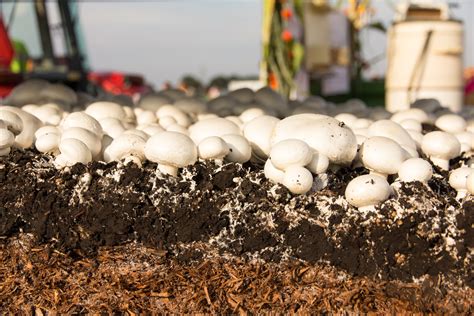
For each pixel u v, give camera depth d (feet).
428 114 4.28
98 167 3.54
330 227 3.41
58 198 3.49
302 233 3.43
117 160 3.60
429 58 5.76
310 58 7.07
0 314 3.42
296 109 4.31
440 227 3.35
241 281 3.40
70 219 3.47
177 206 3.46
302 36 7.00
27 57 7.08
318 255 3.41
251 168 3.60
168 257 3.45
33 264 3.46
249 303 3.38
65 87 4.54
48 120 3.97
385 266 3.37
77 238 3.47
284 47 6.22
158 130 3.80
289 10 6.82
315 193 3.48
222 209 3.46
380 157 3.51
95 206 3.47
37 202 3.50
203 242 3.46
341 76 7.81
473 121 4.33
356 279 3.39
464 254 3.35
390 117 4.37
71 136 3.59
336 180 3.54
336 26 7.19
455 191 3.55
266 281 3.40
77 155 3.53
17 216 3.50
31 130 3.76
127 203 3.46
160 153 3.47
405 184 3.43
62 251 3.46
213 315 3.37
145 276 3.43
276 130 3.61
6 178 3.53
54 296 3.42
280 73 6.07
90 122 3.70
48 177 3.53
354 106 4.65
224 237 3.46
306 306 3.37
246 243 3.44
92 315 3.39
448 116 4.17
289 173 3.42
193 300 3.39
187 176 3.50
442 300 3.34
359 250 3.39
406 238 3.36
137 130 3.69
